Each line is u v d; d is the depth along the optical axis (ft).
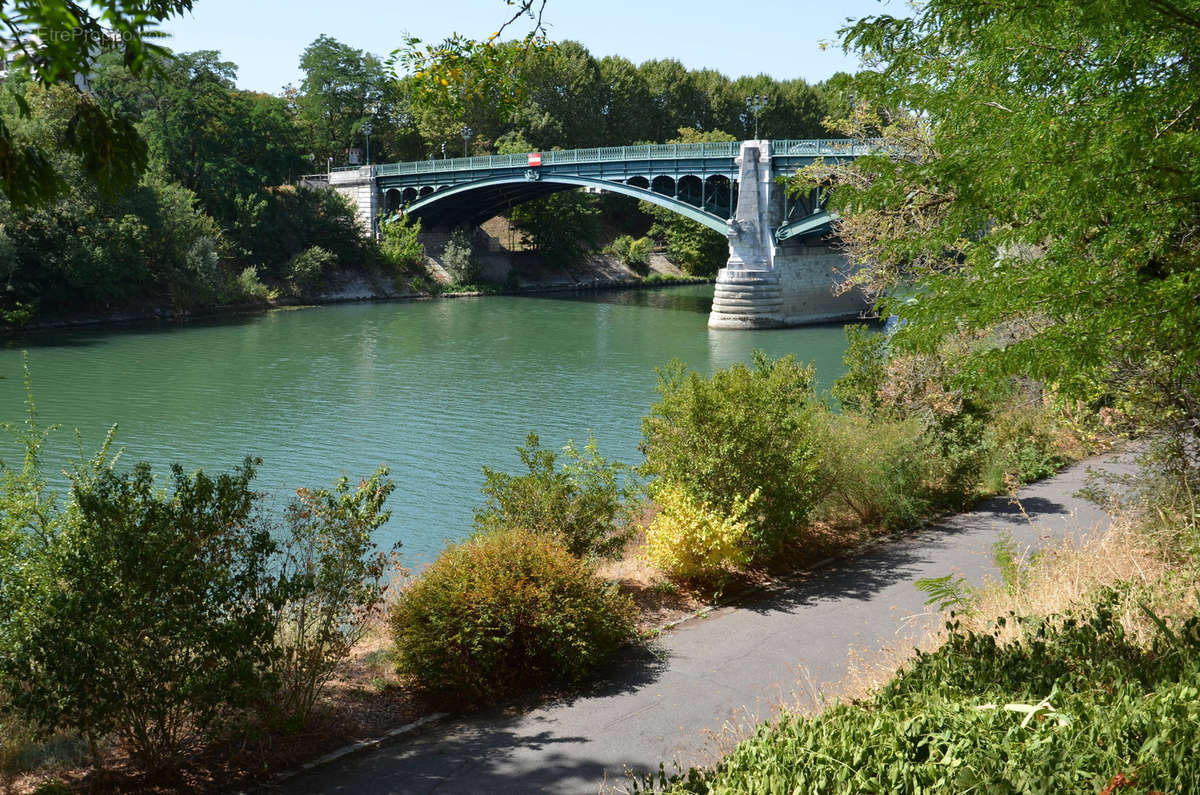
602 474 48.70
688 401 50.06
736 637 39.58
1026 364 22.06
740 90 436.35
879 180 25.23
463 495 88.74
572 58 395.55
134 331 211.00
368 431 115.55
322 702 32.86
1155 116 19.48
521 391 142.20
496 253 353.31
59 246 210.38
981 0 20.93
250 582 28.81
